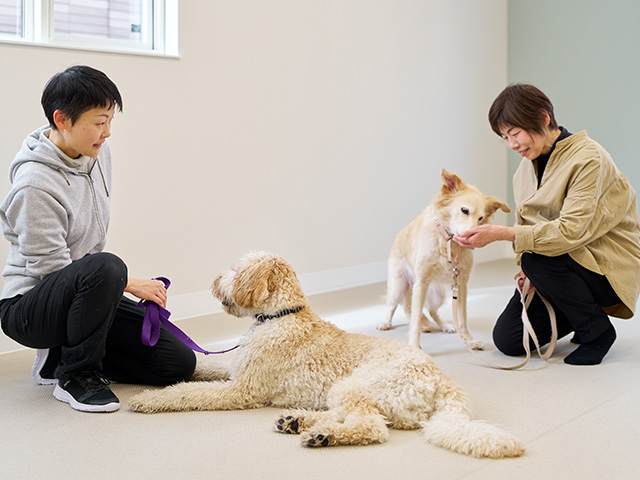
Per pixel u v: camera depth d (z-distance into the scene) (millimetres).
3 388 2127
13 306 1915
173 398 1867
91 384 1931
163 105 3162
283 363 1859
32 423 1792
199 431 1726
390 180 4309
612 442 1658
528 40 4938
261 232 3623
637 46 4387
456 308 2490
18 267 1938
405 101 4348
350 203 4074
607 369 2303
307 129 3791
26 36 2877
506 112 2307
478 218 2424
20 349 2697
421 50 4418
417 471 1478
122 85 3014
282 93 3645
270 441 1653
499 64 5020
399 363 1717
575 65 4703
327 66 3859
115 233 3055
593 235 2316
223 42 3359
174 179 3236
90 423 1788
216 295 2053
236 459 1547
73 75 1818
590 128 4672
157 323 2008
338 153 3975
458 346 2660
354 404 1688
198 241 3352
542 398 2002
